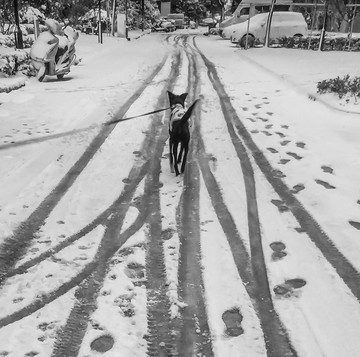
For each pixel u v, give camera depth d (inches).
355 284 117.6
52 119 274.5
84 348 95.0
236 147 228.4
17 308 107.1
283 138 242.7
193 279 120.0
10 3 632.4
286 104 324.5
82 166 200.4
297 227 147.6
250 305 109.4
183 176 192.4
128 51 698.8
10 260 127.6
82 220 151.7
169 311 107.2
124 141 237.1
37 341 96.7
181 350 95.3
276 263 127.1
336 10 800.9
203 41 1010.1
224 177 190.1
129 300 110.9
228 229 146.6
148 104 321.7
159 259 129.3
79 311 106.7
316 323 102.7
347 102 305.7
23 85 389.4
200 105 322.0
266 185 181.2
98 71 482.9
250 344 96.7
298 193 173.5
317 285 117.0
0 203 160.4
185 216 156.0
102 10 1252.5
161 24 1551.4
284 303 110.1
